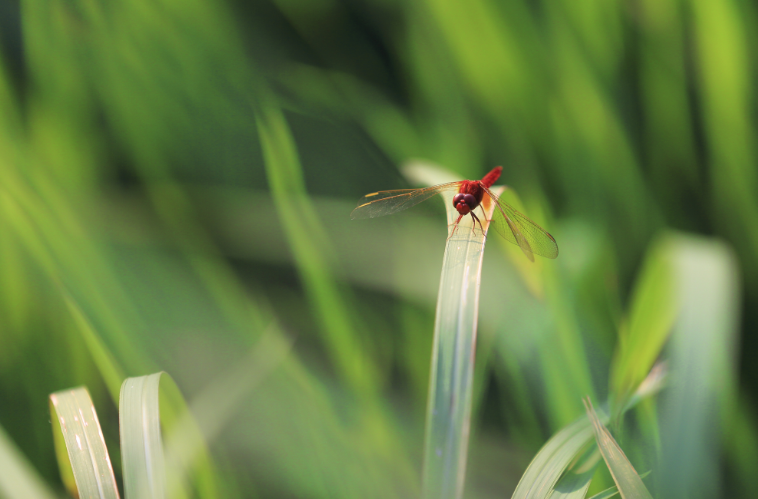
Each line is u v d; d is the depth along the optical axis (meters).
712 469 1.01
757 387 1.05
